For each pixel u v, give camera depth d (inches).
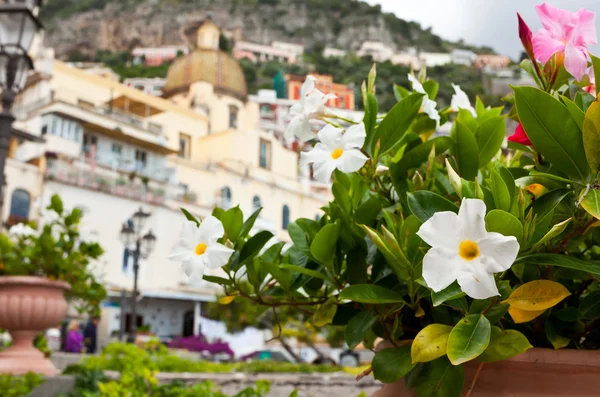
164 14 3563.0
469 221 33.0
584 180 40.1
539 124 40.4
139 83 3085.6
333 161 44.7
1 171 213.8
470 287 32.1
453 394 40.1
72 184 1142.3
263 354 845.8
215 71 2113.7
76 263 177.0
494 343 38.1
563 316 43.8
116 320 1125.1
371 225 48.3
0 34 221.5
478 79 3100.4
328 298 51.9
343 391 197.9
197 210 1395.2
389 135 49.6
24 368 157.6
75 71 1486.2
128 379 130.7
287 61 3718.0
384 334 50.8
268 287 53.4
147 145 1336.1
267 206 1684.3
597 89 43.6
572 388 38.1
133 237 535.2
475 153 49.8
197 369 332.2
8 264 168.9
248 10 3892.7
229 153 1685.5
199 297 1277.1
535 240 38.7
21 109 1253.1
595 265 36.4
